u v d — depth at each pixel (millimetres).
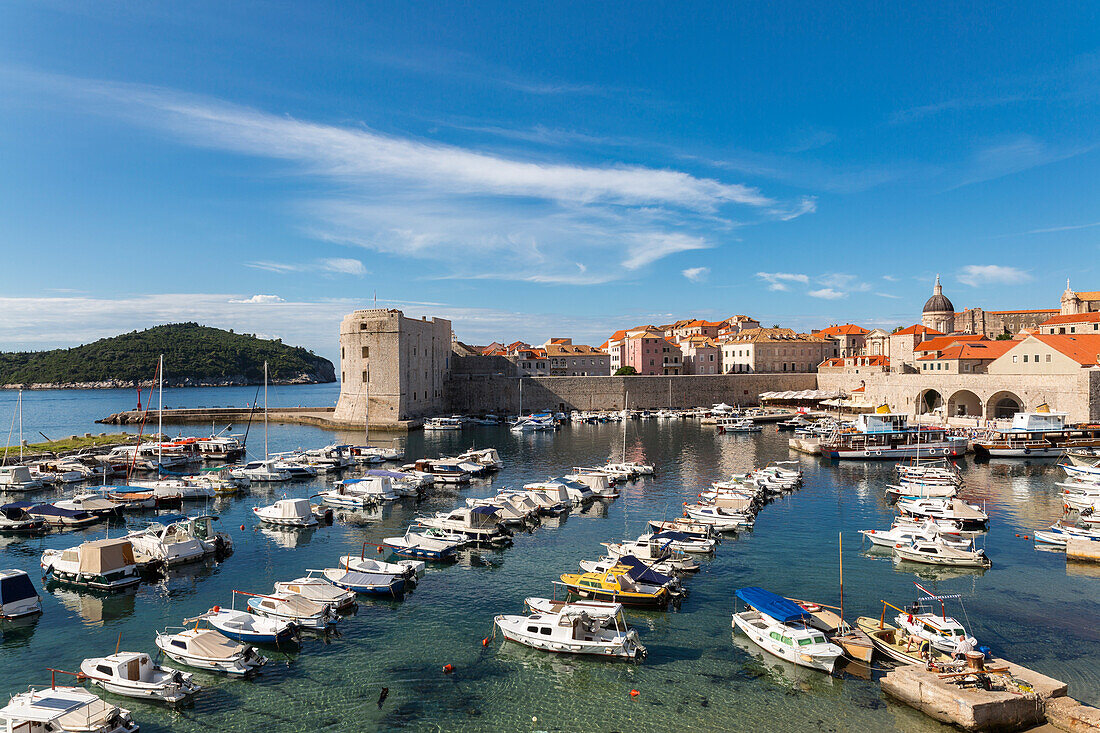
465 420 137125
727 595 38281
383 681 28734
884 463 84562
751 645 32031
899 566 43156
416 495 64625
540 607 34125
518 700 27250
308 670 29641
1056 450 84562
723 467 81812
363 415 129000
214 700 27109
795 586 39531
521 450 97812
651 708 26625
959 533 46438
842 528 52469
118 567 40500
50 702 24484
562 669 29781
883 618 33469
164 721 25578
